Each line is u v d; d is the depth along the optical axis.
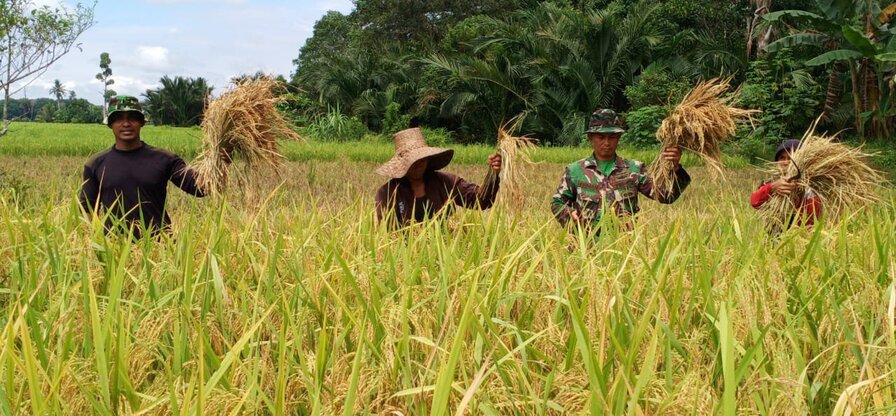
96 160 5.42
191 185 5.36
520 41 32.97
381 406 2.34
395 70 37.62
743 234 4.57
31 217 4.27
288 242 4.09
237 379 2.45
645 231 4.50
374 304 2.83
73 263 3.69
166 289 3.43
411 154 5.16
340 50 58.66
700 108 5.21
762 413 2.25
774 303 3.09
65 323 2.73
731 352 1.95
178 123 66.88
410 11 44.34
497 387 2.38
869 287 3.15
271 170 5.05
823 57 20.52
